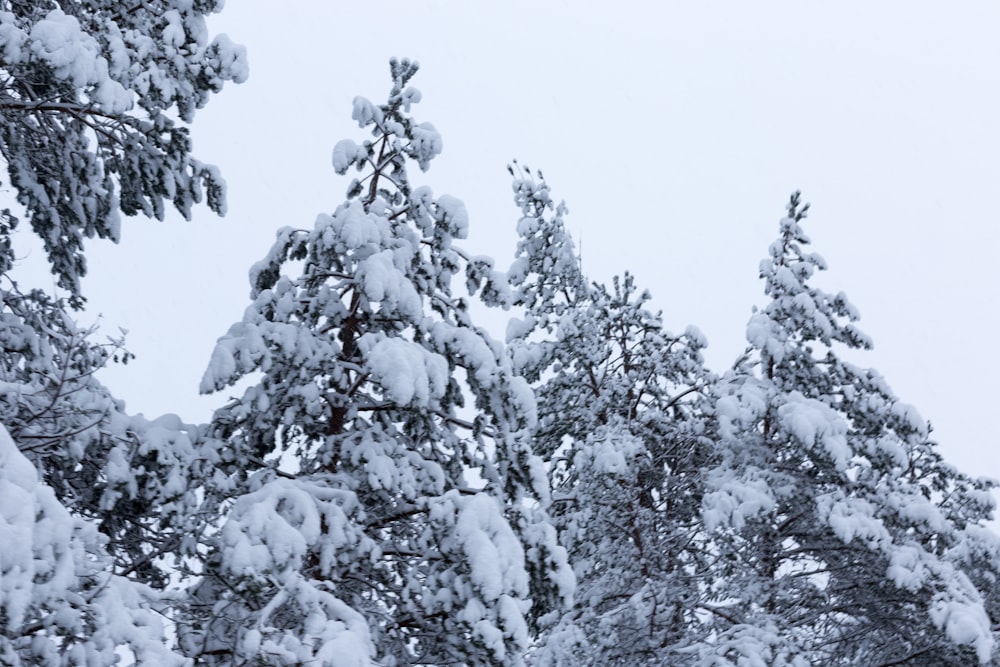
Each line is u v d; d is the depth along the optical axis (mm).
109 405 9969
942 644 15336
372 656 9141
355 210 11672
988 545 18625
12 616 6434
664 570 17531
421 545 10367
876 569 16344
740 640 14625
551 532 11242
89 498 10375
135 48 10531
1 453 7164
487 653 9898
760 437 17891
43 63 8992
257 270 12156
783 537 17656
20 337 10609
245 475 11062
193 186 11625
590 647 16141
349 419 11680
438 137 12820
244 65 11312
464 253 12492
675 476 18469
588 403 19984
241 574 8695
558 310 20297
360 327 12195
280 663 8062
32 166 11805
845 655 17688
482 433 11555
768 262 19547
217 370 10609
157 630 7637
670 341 19859
